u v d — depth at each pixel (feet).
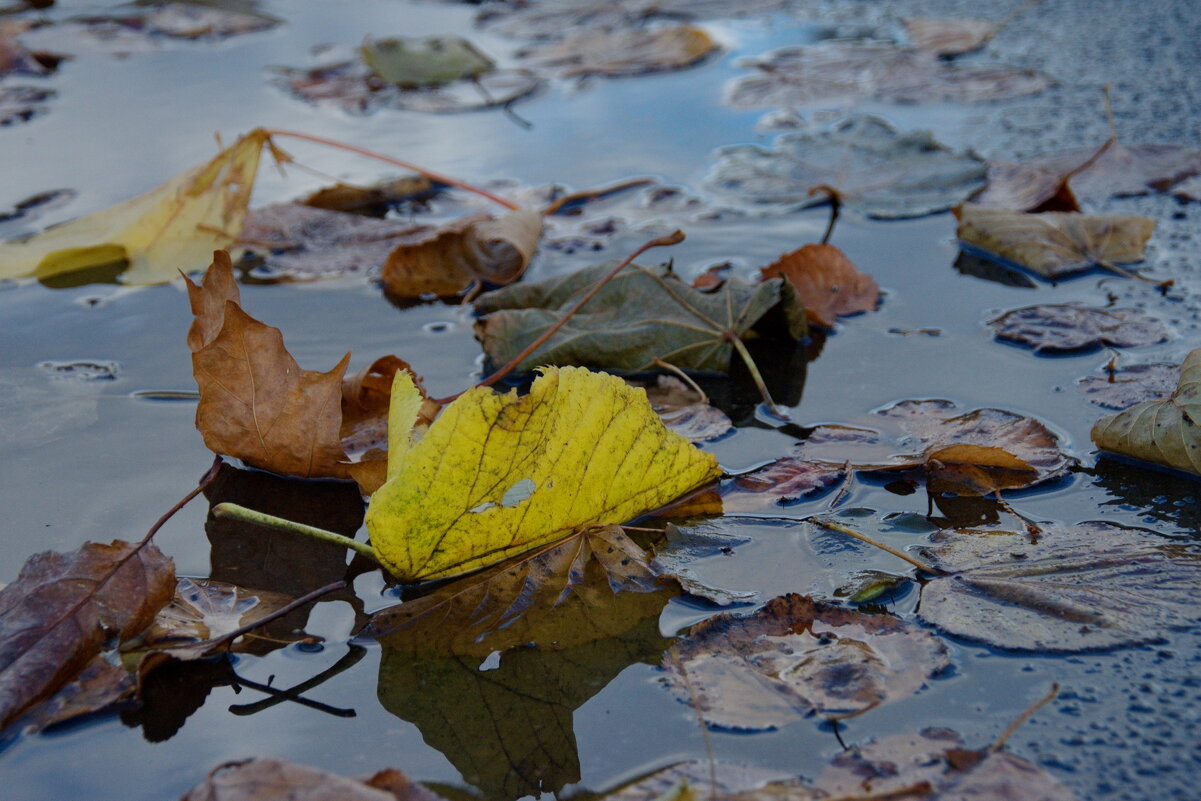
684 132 4.43
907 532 3.43
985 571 3.37
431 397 3.62
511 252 3.94
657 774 3.22
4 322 3.83
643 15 5.84
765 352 3.75
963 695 3.26
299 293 3.91
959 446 3.49
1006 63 4.67
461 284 3.91
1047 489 3.48
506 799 3.21
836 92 4.58
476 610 3.36
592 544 3.42
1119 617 3.32
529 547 3.42
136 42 5.31
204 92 4.65
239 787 3.16
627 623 3.34
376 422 3.59
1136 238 3.91
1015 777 3.20
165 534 3.45
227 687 3.29
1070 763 3.21
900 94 4.55
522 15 5.93
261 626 3.34
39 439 3.59
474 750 3.24
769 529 3.44
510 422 3.35
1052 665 3.29
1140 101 4.42
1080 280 3.88
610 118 4.51
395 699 3.28
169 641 3.32
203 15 5.73
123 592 3.34
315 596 3.34
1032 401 3.61
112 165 4.25
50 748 3.25
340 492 3.52
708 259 3.95
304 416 3.50
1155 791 3.19
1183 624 3.31
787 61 4.79
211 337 3.51
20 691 3.27
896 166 4.20
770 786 3.20
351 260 3.99
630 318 3.73
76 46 5.24
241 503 3.50
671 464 3.45
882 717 3.25
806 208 4.12
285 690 3.29
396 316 3.85
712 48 5.08
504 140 4.42
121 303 3.88
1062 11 5.26
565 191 4.19
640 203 4.15
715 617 3.34
